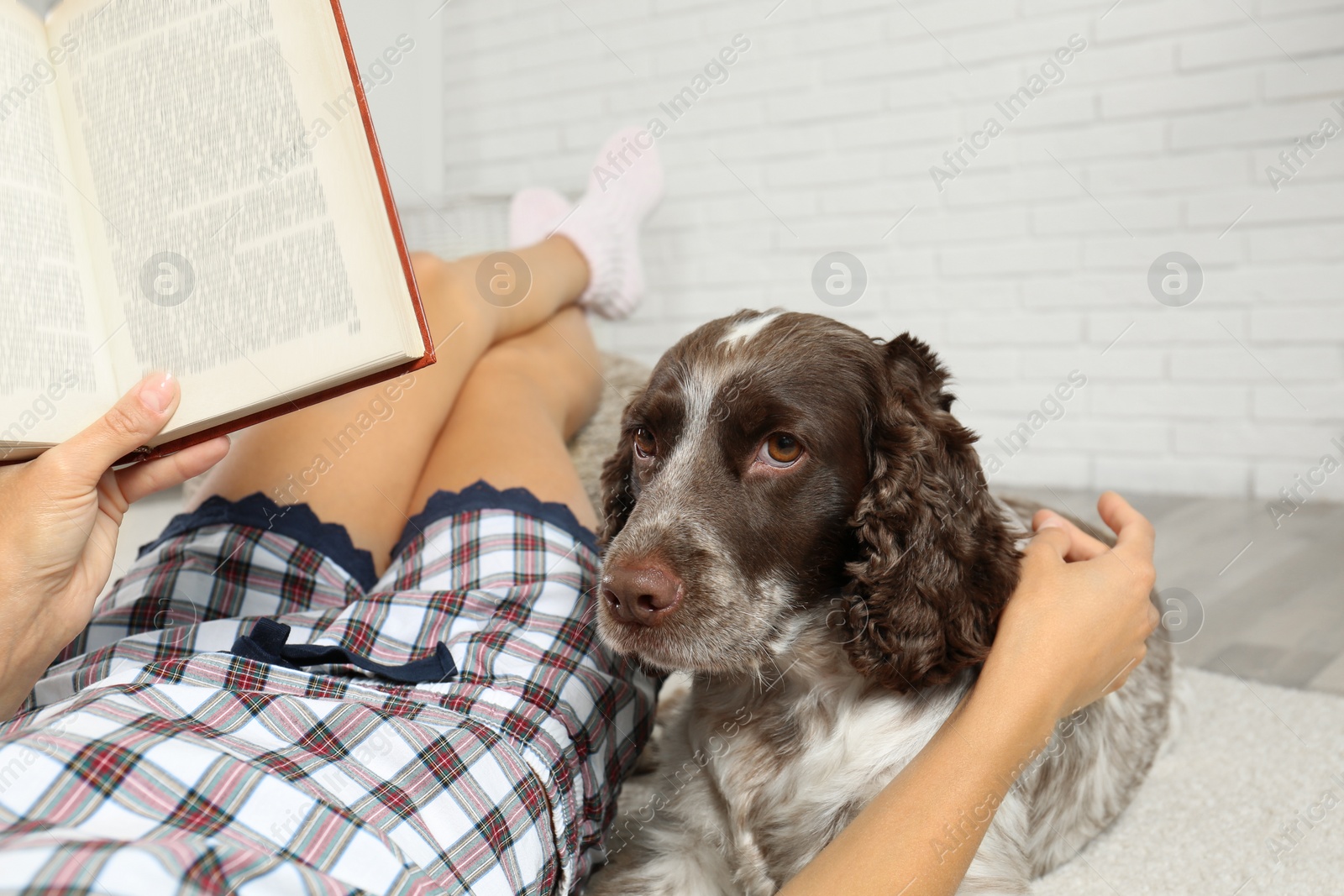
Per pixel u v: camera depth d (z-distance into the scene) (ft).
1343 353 16.44
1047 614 5.00
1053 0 17.42
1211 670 10.02
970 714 4.66
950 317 18.80
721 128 19.86
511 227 15.47
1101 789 6.90
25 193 4.26
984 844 5.39
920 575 5.45
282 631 5.16
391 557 7.15
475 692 5.29
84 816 3.35
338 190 4.29
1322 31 15.96
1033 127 17.87
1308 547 14.08
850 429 5.92
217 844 3.23
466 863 4.44
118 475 4.76
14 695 4.54
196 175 4.39
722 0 19.49
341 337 4.33
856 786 5.52
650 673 6.66
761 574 5.80
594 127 20.86
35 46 4.42
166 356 4.49
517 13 21.24
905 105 18.56
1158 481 17.80
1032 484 18.56
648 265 20.47
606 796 6.10
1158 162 17.21
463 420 7.56
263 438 6.78
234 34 4.33
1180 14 16.72
